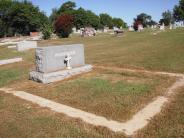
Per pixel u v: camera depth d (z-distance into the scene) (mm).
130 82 10484
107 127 6406
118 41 31375
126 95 8719
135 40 30906
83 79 11555
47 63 11812
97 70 13523
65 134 6180
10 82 12180
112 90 9391
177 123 6418
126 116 7023
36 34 75188
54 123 6824
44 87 10766
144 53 18469
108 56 18453
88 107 7891
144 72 12367
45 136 6133
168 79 10750
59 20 46812
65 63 12727
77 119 6992
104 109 7605
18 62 19219
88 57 18766
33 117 7328
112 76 11867
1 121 7172
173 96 8484
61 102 8578
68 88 10148
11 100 9078
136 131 6137
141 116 6984
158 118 6785
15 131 6488
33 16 88875
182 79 10672
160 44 23734
